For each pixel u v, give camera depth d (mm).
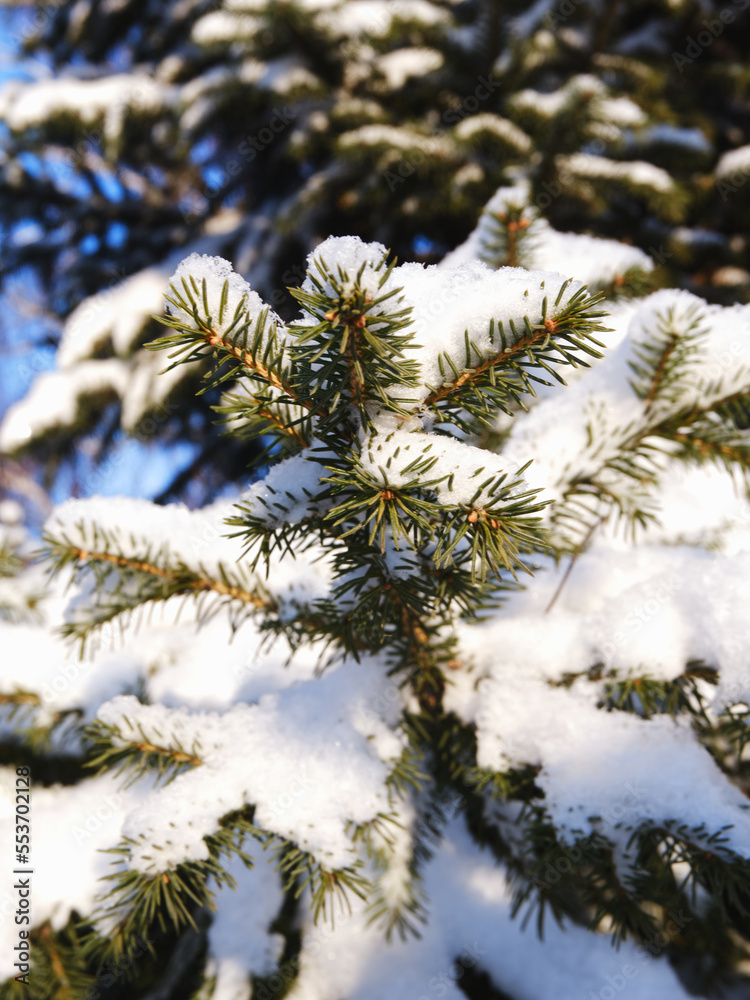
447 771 655
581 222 1709
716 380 581
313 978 730
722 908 559
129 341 1971
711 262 1801
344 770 530
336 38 1584
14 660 796
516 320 429
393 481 436
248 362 430
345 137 1496
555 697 558
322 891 501
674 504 832
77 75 2217
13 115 1931
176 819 502
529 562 656
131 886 504
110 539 583
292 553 481
